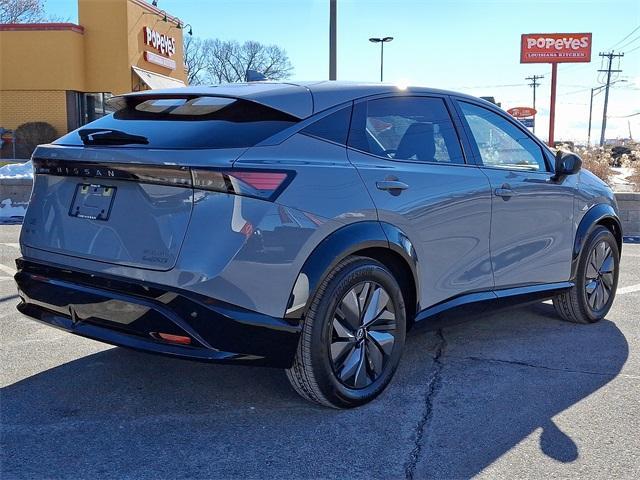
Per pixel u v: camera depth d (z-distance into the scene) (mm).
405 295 3990
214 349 3189
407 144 4051
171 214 3207
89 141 3604
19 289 3822
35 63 25031
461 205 4172
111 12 25250
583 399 3848
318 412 3629
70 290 3479
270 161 3295
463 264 4250
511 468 3061
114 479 2922
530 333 5168
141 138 3445
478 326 5348
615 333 5191
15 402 3707
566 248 5117
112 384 3980
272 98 3582
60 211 3641
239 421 3508
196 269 3117
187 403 3725
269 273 3223
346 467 3055
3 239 9328
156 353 3232
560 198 5012
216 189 3143
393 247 3701
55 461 3066
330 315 3455
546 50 29875
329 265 3387
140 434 3346
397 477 2977
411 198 3859
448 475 2994
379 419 3551
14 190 11750
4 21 37781
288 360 3369
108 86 25625
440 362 4461
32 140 24875
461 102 4555
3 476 2920
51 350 4574
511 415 3619
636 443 3316
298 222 3303
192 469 3018
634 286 6883
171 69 30172
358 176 3619
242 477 2957
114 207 3396
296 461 3100
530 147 5035
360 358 3656
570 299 5324
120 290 3309
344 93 3844
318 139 3582
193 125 3500
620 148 37375
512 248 4629
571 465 3094
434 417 3584
